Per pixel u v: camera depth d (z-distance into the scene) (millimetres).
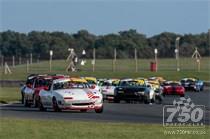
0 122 50719
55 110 71125
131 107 85000
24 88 87750
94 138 39719
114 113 70000
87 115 65312
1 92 130875
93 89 72500
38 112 70438
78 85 73688
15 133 42375
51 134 41844
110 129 45062
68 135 41312
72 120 56156
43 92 74188
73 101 69375
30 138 39719
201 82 170125
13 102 97188
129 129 45062
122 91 98812
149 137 40344
